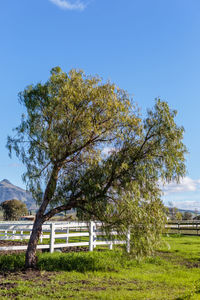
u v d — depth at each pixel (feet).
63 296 26.03
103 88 41.14
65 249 60.08
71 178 41.42
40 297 25.43
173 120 38.93
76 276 34.19
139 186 38.65
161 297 25.31
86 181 38.81
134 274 36.58
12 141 39.65
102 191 38.32
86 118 38.81
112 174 38.58
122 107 39.29
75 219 42.14
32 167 39.96
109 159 39.06
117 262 42.96
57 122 40.34
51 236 50.98
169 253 55.47
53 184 40.27
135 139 39.83
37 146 40.01
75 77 41.75
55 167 40.57
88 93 40.27
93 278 33.68
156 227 38.37
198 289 26.48
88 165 40.91
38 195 40.98
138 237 37.68
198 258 49.49
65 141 40.37
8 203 235.40
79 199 41.24
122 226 37.81
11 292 26.86
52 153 39.04
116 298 24.84
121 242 43.19
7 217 234.17
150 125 39.19
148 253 37.68
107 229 38.65
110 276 34.86
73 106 39.09
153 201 39.04
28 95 40.81
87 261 41.06
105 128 40.01
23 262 40.93
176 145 38.55
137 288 29.53
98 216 38.70
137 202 37.60
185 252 55.83
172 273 37.86
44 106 40.88
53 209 40.65
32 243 39.29
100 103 39.45
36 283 30.37
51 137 38.73
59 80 41.86
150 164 38.24
